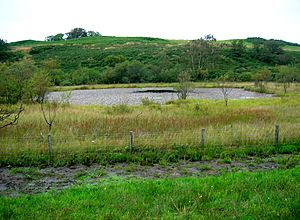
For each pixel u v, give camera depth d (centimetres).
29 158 1413
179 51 12606
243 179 1066
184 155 1497
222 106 3284
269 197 891
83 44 15750
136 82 8650
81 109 2772
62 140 1566
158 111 2558
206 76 9144
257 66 11412
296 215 778
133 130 1741
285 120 2123
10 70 3344
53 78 7038
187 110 2744
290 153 1586
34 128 1752
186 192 943
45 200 920
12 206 871
